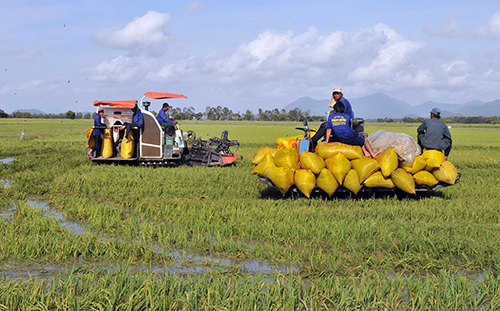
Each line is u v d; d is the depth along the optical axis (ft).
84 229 19.77
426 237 18.19
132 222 20.25
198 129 192.24
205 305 11.75
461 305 12.43
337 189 26.96
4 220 20.26
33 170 40.09
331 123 26.40
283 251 16.51
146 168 41.16
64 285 12.43
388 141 26.66
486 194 30.35
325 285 13.07
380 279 14.01
